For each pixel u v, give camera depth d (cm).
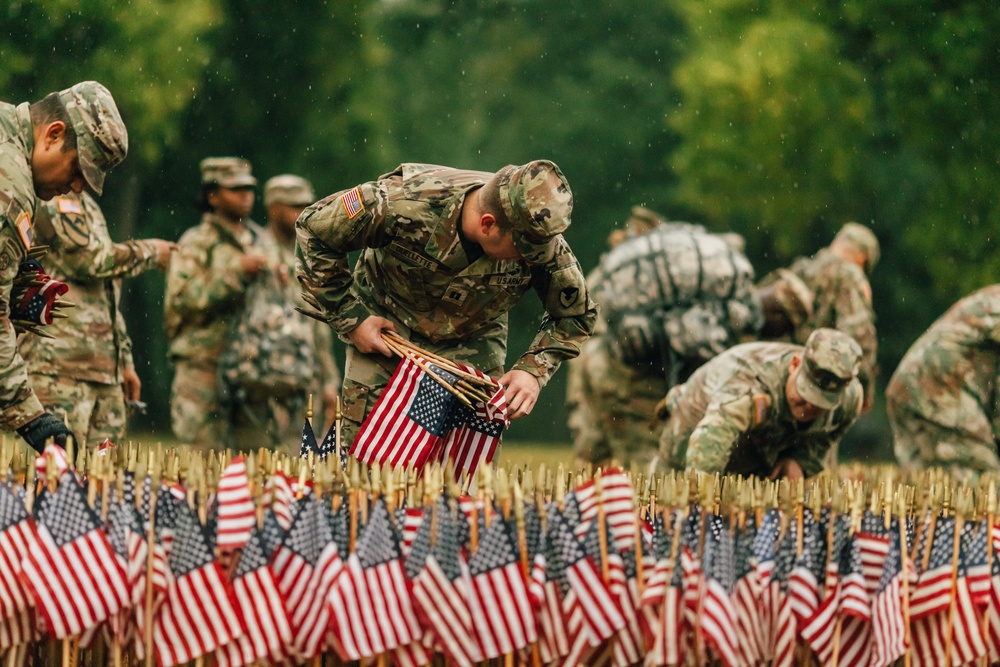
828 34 6512
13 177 1345
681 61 8225
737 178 6812
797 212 6775
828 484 1414
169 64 6072
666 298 2475
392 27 9381
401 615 1180
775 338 2498
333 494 1221
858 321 2627
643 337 2494
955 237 5922
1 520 1189
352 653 1160
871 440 6378
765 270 7919
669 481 1268
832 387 1784
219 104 6825
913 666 1327
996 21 5884
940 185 5962
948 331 2331
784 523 1273
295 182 2794
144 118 6100
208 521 1194
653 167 8875
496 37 9325
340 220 1405
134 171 6475
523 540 1197
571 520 1225
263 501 1209
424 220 1405
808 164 6675
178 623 1177
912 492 1406
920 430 2344
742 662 1228
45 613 1162
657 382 2595
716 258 2470
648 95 8931
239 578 1175
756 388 1811
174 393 2722
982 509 1327
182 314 2678
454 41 9381
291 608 1191
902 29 6034
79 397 2020
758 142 6688
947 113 5931
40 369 1992
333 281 1459
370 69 7519
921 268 6700
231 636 1170
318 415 2914
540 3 9225
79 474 1273
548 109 9062
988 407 2328
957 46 5919
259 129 7025
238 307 2680
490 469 1227
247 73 6938
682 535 1227
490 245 1390
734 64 6681
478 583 1185
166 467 1246
